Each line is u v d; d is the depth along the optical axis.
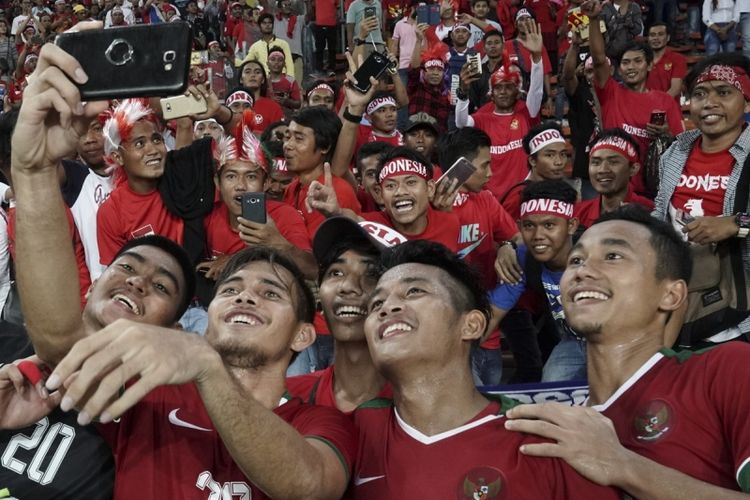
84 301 4.28
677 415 2.40
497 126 7.21
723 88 4.00
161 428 2.46
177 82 1.77
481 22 10.50
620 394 2.52
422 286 2.40
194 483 2.38
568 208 4.23
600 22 6.58
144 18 14.38
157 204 4.28
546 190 4.23
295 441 2.08
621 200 4.88
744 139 4.01
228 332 2.59
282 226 4.31
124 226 4.26
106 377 1.79
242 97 8.05
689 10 11.89
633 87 6.89
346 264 3.03
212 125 5.73
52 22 15.36
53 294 2.10
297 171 5.08
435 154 6.46
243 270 2.69
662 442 2.38
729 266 3.67
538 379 4.69
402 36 10.30
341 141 5.15
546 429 2.20
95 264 4.38
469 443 2.29
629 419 2.46
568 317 2.63
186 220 4.25
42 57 1.80
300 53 11.98
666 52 9.18
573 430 2.21
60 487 2.42
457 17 10.40
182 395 2.53
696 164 4.15
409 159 4.38
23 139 1.91
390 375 2.37
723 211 4.00
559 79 9.48
